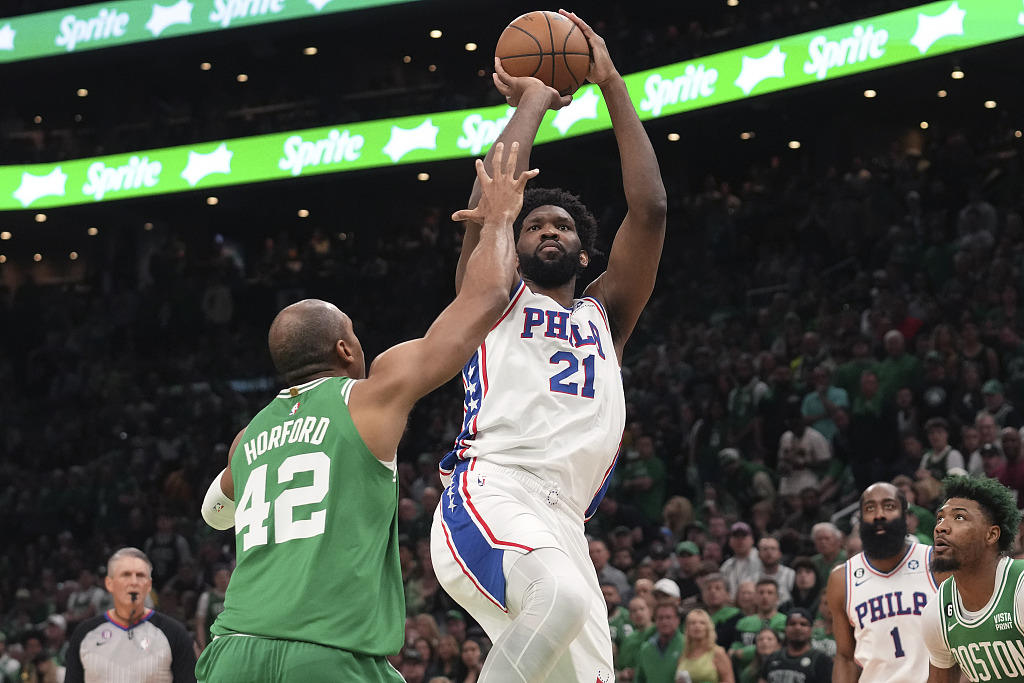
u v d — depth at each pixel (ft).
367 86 84.43
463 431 14.14
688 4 74.79
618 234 15.49
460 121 63.62
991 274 47.06
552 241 14.26
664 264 68.95
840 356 46.47
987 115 68.54
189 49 73.77
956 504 17.25
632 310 15.40
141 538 59.26
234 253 90.22
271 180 67.67
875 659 21.56
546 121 58.95
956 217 56.90
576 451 13.57
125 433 69.56
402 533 44.21
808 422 42.22
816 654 27.84
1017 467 34.63
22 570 60.49
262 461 11.63
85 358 78.28
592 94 57.82
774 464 44.24
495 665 11.93
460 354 11.51
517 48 15.35
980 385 40.42
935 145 62.49
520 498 13.35
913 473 37.68
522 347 13.92
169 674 22.43
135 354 78.18
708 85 55.98
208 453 62.69
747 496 41.93
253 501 11.54
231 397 67.87
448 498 13.69
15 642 50.80
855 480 40.16
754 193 67.31
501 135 14.74
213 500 13.29
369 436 11.39
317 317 12.19
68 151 72.54
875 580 21.65
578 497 13.75
